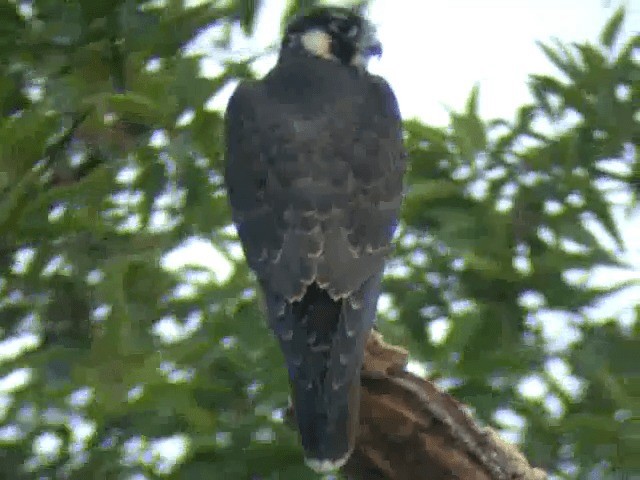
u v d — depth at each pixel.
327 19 13.12
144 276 12.65
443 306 13.14
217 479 11.97
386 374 10.59
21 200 12.84
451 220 13.03
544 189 13.31
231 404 12.37
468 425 10.43
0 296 12.98
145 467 12.34
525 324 13.12
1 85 13.14
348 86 12.39
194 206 13.10
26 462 12.61
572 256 13.15
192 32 13.15
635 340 12.87
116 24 12.93
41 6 13.06
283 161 11.64
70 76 13.19
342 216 11.41
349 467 10.64
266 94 12.31
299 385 10.69
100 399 12.23
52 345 12.47
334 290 11.05
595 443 12.32
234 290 12.87
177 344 12.59
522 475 10.47
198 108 13.00
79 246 12.99
